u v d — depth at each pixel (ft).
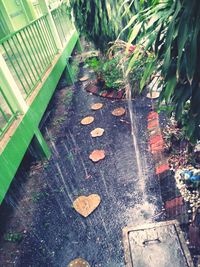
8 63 11.91
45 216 7.92
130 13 10.61
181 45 3.55
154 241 6.09
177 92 4.61
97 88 15.14
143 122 10.95
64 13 19.47
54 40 15.08
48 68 12.83
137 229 6.52
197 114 4.28
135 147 9.65
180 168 7.34
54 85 12.84
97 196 8.09
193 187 6.70
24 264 6.70
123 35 11.76
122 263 6.07
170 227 6.29
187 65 3.66
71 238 7.04
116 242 6.57
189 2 3.33
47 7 14.28
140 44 5.35
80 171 9.37
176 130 8.39
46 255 6.77
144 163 8.77
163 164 7.98
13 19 14.21
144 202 7.39
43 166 10.03
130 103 12.71
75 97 15.28
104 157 9.73
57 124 12.83
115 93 13.76
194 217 6.20
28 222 7.88
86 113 13.24
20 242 7.32
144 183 8.01
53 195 8.61
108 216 7.35
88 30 13.42
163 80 4.83
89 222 7.34
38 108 10.14
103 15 11.61
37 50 12.09
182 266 5.41
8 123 7.80
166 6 4.36
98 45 14.12
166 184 7.36
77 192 8.47
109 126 11.56
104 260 6.26
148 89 12.88
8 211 8.38
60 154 10.56
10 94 8.18
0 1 12.73
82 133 11.66
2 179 6.68
